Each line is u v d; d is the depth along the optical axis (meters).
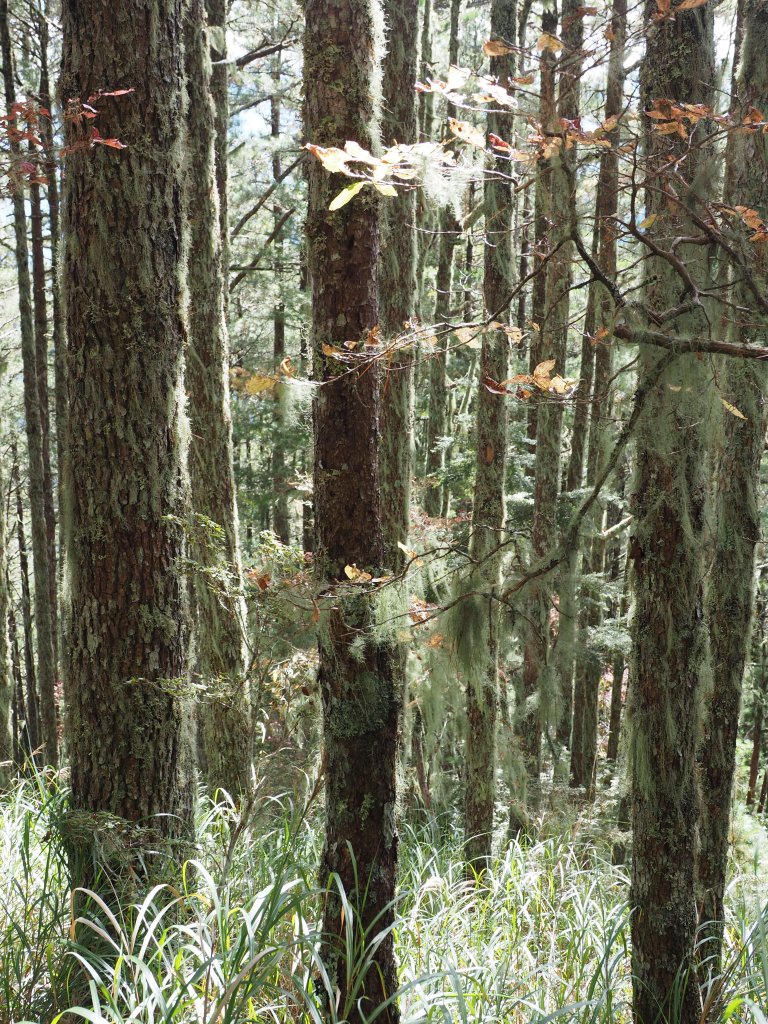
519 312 9.27
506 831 6.98
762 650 9.10
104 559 2.95
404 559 4.82
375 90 2.56
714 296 2.20
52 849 3.31
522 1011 3.02
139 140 2.92
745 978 3.05
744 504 3.61
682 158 2.21
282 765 3.45
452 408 12.70
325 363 2.57
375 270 2.60
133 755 2.96
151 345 2.97
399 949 3.05
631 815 2.81
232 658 5.02
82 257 2.92
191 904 2.87
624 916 3.23
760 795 12.55
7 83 8.36
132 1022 2.17
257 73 11.80
